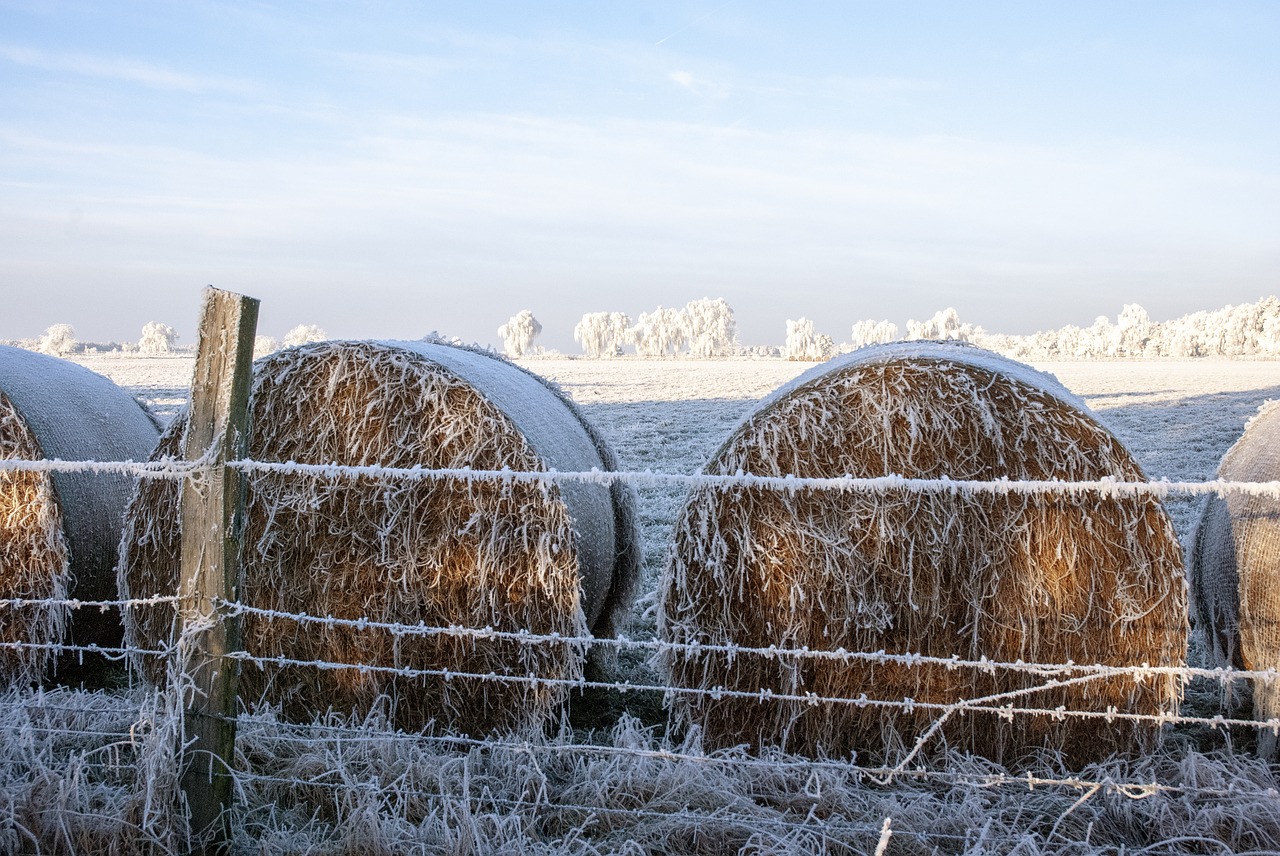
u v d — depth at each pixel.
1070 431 3.76
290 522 4.29
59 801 3.10
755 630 3.95
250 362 3.10
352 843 3.08
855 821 3.32
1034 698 3.79
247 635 4.35
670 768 3.56
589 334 113.81
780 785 3.58
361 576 4.23
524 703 4.12
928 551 3.83
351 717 4.25
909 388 3.87
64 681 4.96
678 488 11.52
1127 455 3.69
